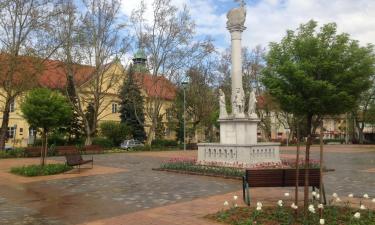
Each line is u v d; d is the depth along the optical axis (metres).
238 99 22.11
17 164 26.06
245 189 11.88
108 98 63.19
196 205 11.27
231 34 22.81
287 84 9.05
